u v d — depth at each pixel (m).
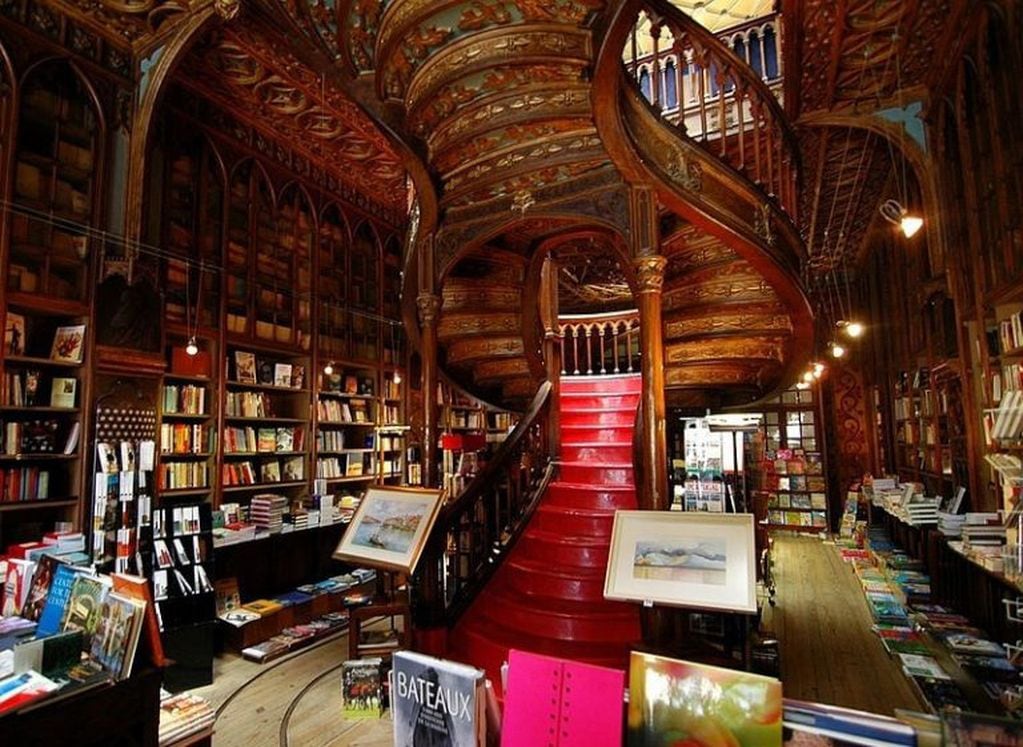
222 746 3.01
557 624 3.47
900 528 7.18
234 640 4.45
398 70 3.12
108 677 1.72
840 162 6.71
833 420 10.28
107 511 3.73
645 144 2.90
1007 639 3.75
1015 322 3.91
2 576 2.57
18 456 3.76
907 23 4.48
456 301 5.05
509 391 6.43
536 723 1.37
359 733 3.15
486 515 4.31
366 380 7.22
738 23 6.04
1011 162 3.70
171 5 4.20
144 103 4.50
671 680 1.31
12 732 1.48
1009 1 3.58
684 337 4.56
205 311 5.23
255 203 5.82
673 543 2.35
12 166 3.81
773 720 1.20
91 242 4.22
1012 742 1.04
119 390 4.26
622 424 5.52
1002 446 4.15
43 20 4.04
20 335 3.86
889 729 1.14
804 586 6.31
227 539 4.93
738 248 3.29
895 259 7.86
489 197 3.88
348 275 6.98
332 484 6.48
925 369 6.61
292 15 3.05
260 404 5.72
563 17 2.61
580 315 6.90
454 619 3.80
